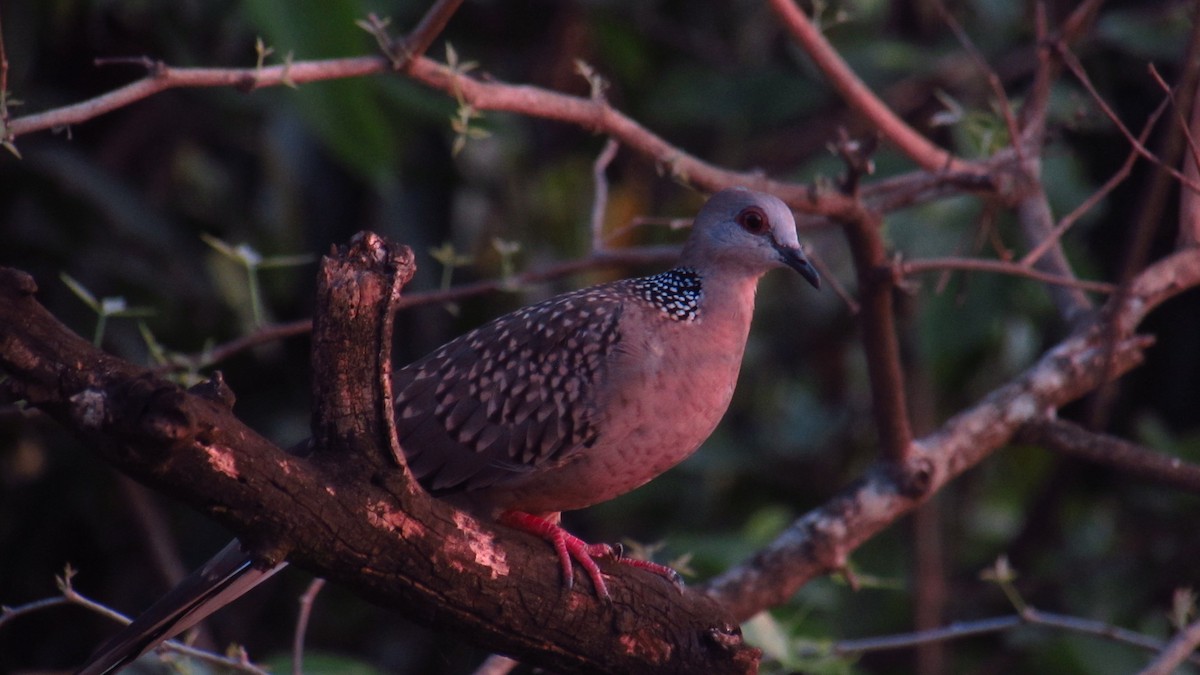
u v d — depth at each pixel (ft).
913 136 29.30
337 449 17.35
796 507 43.39
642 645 20.80
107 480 39.40
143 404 15.02
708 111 42.27
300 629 24.84
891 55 40.09
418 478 24.12
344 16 29.86
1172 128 24.58
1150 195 25.55
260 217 45.44
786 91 41.96
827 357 46.19
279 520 16.76
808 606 32.27
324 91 31.01
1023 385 28.09
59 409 15.20
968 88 40.73
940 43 42.50
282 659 28.71
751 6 47.09
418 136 42.73
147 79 22.50
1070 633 36.37
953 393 41.70
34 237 37.88
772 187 26.78
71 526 40.32
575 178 46.80
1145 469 27.12
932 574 37.19
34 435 39.99
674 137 47.60
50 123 21.54
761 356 46.47
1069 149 33.53
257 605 42.83
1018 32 40.83
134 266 38.40
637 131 26.58
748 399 46.47
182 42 39.50
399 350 43.24
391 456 17.52
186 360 27.37
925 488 27.66
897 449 27.58
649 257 29.30
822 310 46.26
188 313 39.70
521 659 20.58
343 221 43.21
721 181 27.30
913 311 39.86
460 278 45.01
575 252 46.62
